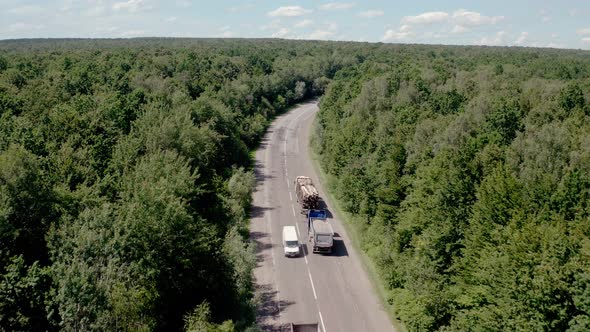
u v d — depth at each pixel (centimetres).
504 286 3172
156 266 3328
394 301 4300
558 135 5925
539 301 2922
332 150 8150
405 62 16988
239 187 6644
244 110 11556
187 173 4603
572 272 2962
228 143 8481
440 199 4544
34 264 2938
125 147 5234
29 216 3612
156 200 3525
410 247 4631
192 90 10594
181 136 5891
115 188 4444
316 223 5556
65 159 4638
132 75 10075
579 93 8456
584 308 2800
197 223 3941
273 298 4431
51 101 7238
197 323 3316
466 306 3681
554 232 3353
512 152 5572
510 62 17088
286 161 9469
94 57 13050
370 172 6016
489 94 8906
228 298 3931
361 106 9081
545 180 4653
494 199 4159
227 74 13462
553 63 15688
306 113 14750
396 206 5394
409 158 6053
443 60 17650
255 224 6231
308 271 4972
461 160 5081
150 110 6300
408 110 7806
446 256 4138
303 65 18062
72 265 2767
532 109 7838
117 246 3170
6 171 3519
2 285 2789
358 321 4109
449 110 8338
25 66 10388
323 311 4244
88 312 2694
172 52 16612
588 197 4481
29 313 2875
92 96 7819
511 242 3434
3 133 5112
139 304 3012
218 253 3912
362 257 5316
